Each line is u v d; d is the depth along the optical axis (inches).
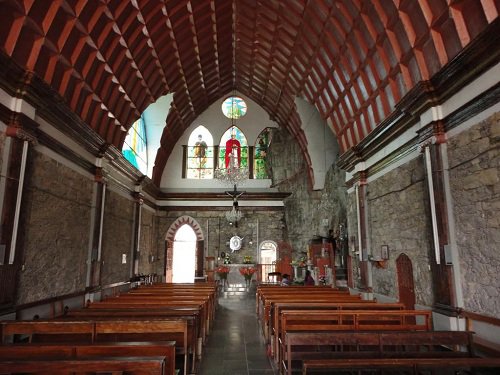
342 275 604.4
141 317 234.2
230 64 672.4
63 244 337.7
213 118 824.9
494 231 229.0
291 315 230.7
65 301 341.7
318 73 489.1
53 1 258.5
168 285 503.2
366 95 415.8
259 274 745.0
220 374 234.4
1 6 228.5
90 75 350.3
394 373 208.5
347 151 473.1
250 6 484.7
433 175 283.9
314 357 181.5
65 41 286.0
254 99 802.8
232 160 705.6
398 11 292.0
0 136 245.8
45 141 301.9
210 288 451.2
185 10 441.7
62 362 123.7
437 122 279.9
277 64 576.4
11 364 122.3
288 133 800.9
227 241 786.8
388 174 390.0
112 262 478.6
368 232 439.5
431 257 288.4
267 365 253.0
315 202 748.0
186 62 554.3
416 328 233.8
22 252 263.1
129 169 523.2
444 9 252.2
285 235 788.0
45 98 282.8
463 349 247.0
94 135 382.0
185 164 815.1
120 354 150.3
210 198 797.2
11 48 242.1
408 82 324.8
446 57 271.1
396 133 362.3
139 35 399.2
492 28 209.3
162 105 642.2
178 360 260.5
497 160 227.0
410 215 339.0
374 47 353.7
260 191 803.4
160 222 791.7
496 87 223.5
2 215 244.7
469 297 251.6
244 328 379.6
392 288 375.6
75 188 363.3
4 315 241.1
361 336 182.4
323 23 405.4
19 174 258.4
